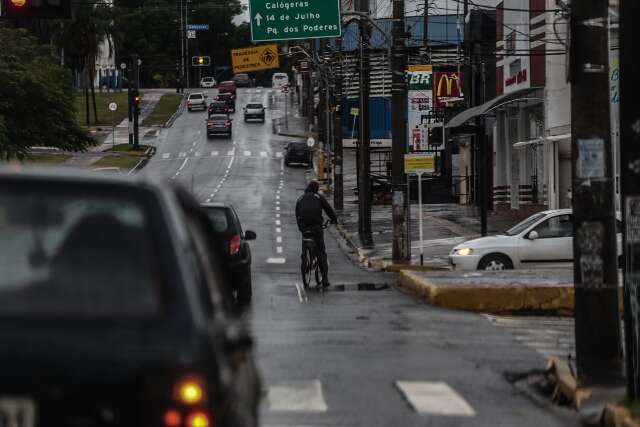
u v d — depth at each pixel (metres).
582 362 23.44
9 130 82.19
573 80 23.67
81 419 9.20
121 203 10.23
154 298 9.79
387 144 173.38
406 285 48.00
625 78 21.09
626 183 21.16
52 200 10.23
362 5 95.88
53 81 85.88
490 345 31.41
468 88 108.88
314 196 50.25
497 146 101.56
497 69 97.44
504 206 101.69
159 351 9.43
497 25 96.94
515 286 40.72
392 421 20.78
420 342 31.64
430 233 85.94
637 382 21.09
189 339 9.55
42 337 9.39
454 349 30.45
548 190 80.81
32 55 86.31
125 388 9.26
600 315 23.41
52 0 48.97
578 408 22.23
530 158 91.88
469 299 40.44
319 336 32.56
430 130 65.62
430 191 121.44
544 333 34.47
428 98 71.00
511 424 21.00
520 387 25.27
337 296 45.84
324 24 74.88
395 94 63.12
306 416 21.03
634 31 20.92
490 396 23.91
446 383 25.25
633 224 21.05
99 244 10.04
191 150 180.88
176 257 9.98
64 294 9.81
